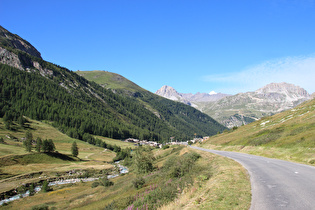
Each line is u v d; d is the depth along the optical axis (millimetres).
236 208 9867
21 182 67125
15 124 174375
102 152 166000
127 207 20156
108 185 52656
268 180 15234
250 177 16812
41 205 40531
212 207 10570
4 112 190375
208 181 17953
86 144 185375
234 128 115812
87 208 31344
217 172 20859
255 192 12195
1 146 108625
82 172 90250
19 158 93312
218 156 35688
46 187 60531
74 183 71188
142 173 45094
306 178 15086
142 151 48875
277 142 41250
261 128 74812
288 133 44156
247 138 61344
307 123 47844
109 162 132125
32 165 89438
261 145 45719
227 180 16078
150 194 20734
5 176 71875
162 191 19641
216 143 82000
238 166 23188
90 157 139625
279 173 17891
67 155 122250
